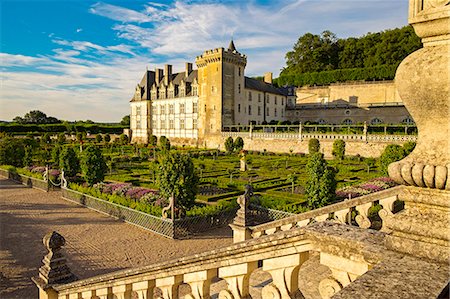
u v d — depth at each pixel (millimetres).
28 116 104500
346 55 80375
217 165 37250
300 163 37875
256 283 6555
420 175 2361
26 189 26734
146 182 26656
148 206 17062
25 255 13297
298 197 19859
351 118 68625
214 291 6500
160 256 13242
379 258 2549
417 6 2408
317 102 76625
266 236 3342
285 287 3250
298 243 3092
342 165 35906
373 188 19672
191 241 14938
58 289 6848
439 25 2285
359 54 78875
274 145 54188
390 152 22109
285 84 84812
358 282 2182
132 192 21344
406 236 2502
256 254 3385
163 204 18016
